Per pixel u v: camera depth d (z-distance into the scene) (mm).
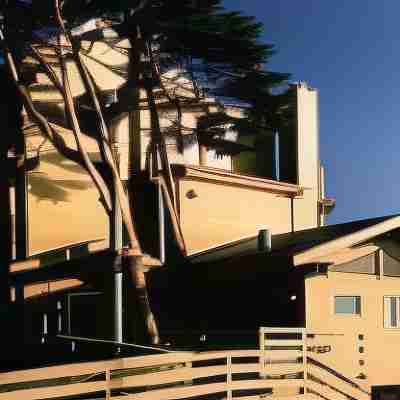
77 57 16828
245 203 23594
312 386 14227
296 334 15594
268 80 18203
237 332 16375
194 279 18688
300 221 25031
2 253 20719
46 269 19188
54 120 21234
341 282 16453
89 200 21578
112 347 15031
